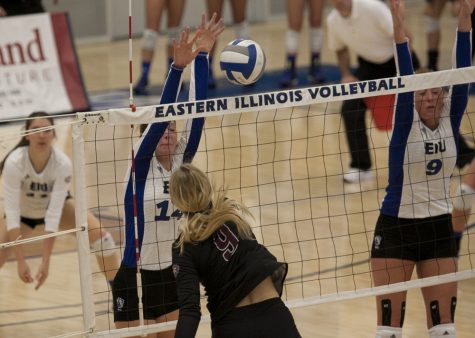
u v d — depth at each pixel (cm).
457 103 973
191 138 913
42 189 1201
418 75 937
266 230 1462
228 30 3288
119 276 917
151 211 903
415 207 964
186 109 883
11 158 1177
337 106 2250
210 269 769
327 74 2586
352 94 924
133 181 885
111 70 2739
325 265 1315
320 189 1675
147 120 877
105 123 872
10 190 1181
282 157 1861
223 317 767
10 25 2138
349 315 1163
